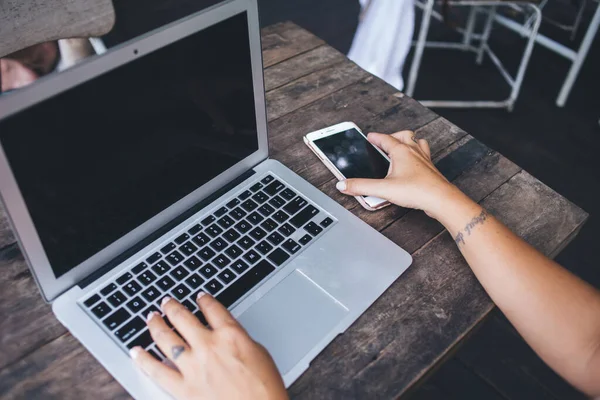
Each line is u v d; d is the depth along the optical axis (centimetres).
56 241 63
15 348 63
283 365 63
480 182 89
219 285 69
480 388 134
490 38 263
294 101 101
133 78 62
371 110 101
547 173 198
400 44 186
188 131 71
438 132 98
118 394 60
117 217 69
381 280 72
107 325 64
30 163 57
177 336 61
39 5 106
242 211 78
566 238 83
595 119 223
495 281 70
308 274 72
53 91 56
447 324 69
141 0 257
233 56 71
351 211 82
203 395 57
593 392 67
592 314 67
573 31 264
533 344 69
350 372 64
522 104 227
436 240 79
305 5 274
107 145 63
